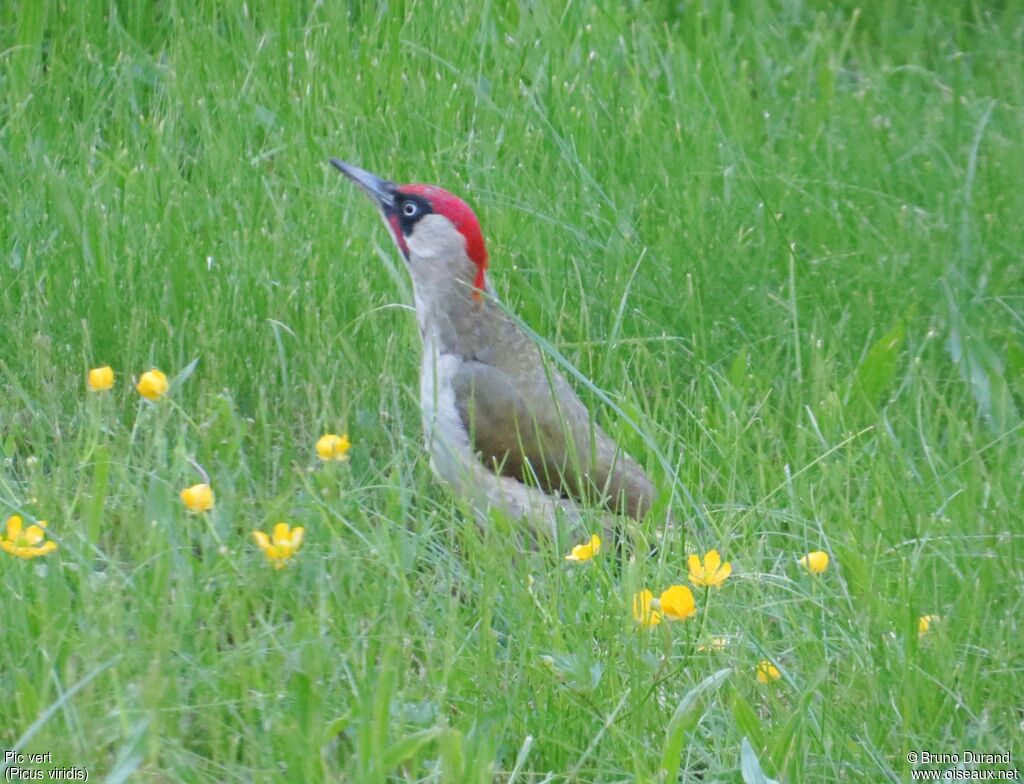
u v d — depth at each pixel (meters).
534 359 9.77
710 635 7.87
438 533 9.05
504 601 8.12
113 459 8.87
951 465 9.80
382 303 11.09
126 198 11.48
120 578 7.62
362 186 9.92
